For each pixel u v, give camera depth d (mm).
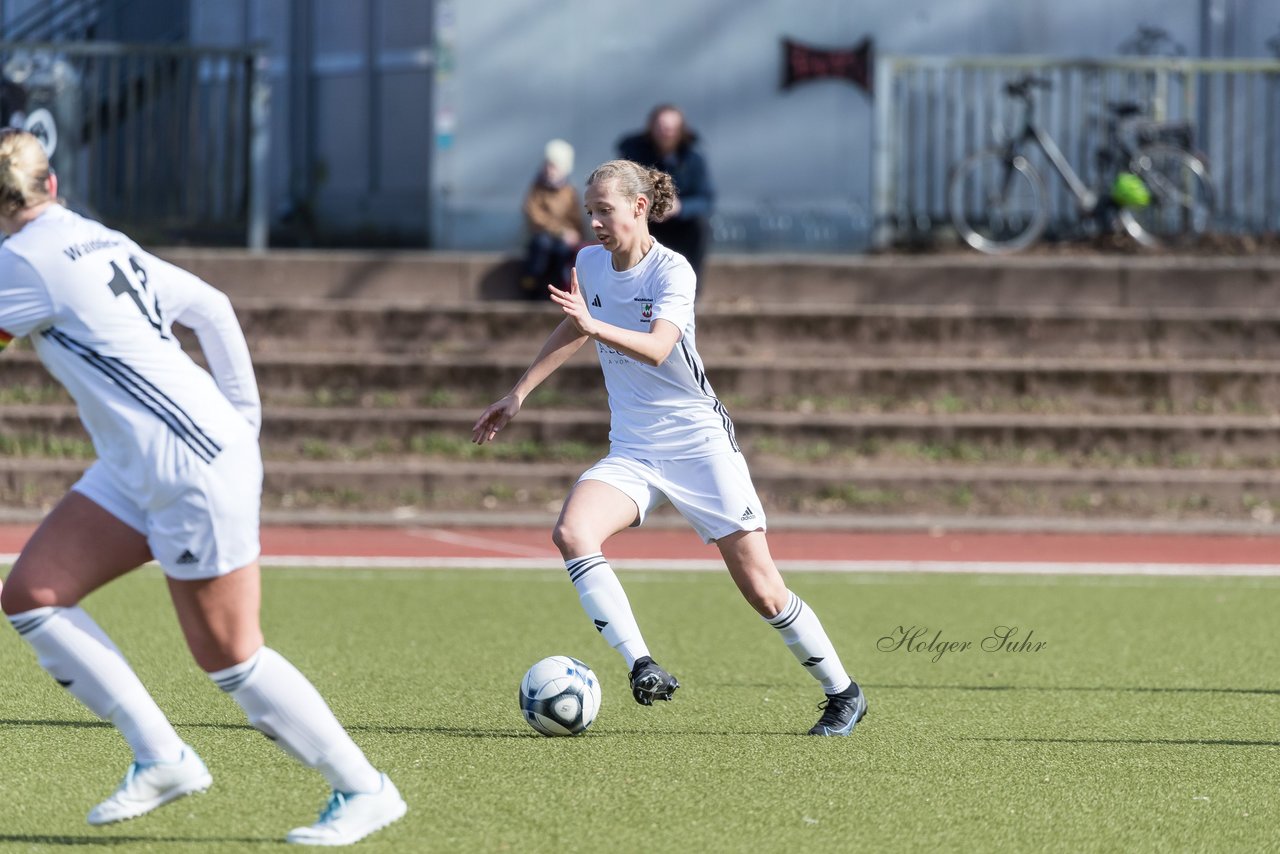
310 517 49938
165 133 67938
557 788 19422
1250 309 62188
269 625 32781
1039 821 18312
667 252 21672
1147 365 58531
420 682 26828
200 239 66188
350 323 60062
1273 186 67812
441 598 36906
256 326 59969
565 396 56938
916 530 50062
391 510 51906
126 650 29047
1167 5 68312
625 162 21703
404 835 17203
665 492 21969
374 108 73812
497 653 29891
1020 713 24719
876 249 66375
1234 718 24453
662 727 23328
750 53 67188
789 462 54438
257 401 16422
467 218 67375
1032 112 65562
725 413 22219
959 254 66688
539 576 40656
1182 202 66812
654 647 30766
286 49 76375
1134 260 63750
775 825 17938
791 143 67438
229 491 15562
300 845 16562
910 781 20094
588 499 21844
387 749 21531
